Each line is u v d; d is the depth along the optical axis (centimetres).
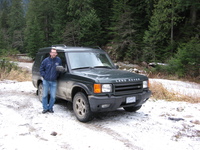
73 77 541
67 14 3816
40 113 583
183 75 1753
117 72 563
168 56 2452
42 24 5028
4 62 1532
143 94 527
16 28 6116
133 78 522
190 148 372
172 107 670
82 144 384
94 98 469
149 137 419
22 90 955
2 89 967
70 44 3612
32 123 496
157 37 2525
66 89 571
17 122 499
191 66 1741
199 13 2684
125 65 2866
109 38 3712
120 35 3073
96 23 3450
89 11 3622
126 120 530
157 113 601
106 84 479
